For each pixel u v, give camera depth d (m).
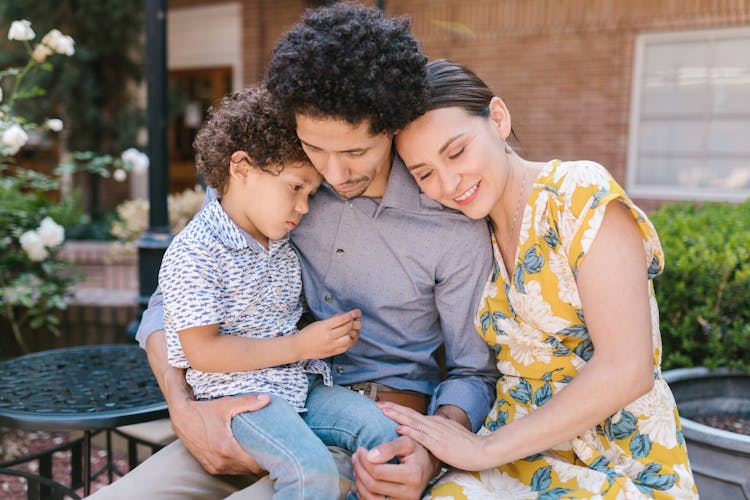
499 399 1.68
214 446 1.51
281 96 1.39
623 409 1.49
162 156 3.59
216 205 1.62
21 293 3.61
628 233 1.42
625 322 1.38
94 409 1.89
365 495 1.43
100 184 9.59
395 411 1.55
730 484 1.79
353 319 1.55
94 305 4.52
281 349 1.51
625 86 7.14
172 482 1.57
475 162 1.47
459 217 1.67
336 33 1.36
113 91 9.30
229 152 1.58
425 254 1.69
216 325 1.52
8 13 8.73
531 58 7.50
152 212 3.63
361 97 1.33
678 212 3.49
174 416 1.58
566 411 1.38
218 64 9.43
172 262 1.52
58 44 3.40
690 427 1.86
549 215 1.48
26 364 2.37
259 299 1.62
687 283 2.58
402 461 1.45
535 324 1.55
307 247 1.76
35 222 3.83
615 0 7.09
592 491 1.40
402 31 1.42
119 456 3.39
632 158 7.38
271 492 1.47
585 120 7.36
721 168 7.16
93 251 7.32
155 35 3.50
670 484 1.44
